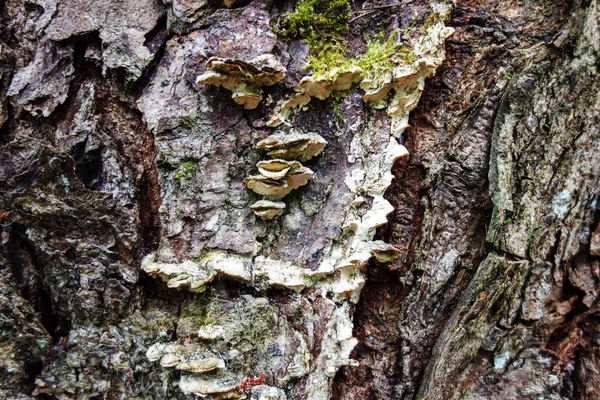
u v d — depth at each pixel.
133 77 0.32
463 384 0.29
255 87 0.32
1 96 0.32
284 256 0.32
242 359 0.30
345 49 0.33
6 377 0.29
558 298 0.28
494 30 0.33
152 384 0.31
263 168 0.31
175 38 0.33
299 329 0.32
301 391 0.31
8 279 0.30
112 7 0.33
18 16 0.33
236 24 0.32
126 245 0.31
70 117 0.32
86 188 0.31
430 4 0.32
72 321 0.30
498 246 0.31
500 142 0.31
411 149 0.34
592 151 0.29
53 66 0.32
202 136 0.32
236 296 0.32
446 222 0.33
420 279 0.33
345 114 0.33
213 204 0.32
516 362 0.28
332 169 0.33
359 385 0.34
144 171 0.33
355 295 0.33
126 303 0.31
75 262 0.31
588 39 0.30
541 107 0.31
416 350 0.33
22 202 0.30
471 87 0.33
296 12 0.32
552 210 0.29
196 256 0.31
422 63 0.31
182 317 0.32
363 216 0.32
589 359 0.27
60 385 0.30
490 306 0.30
